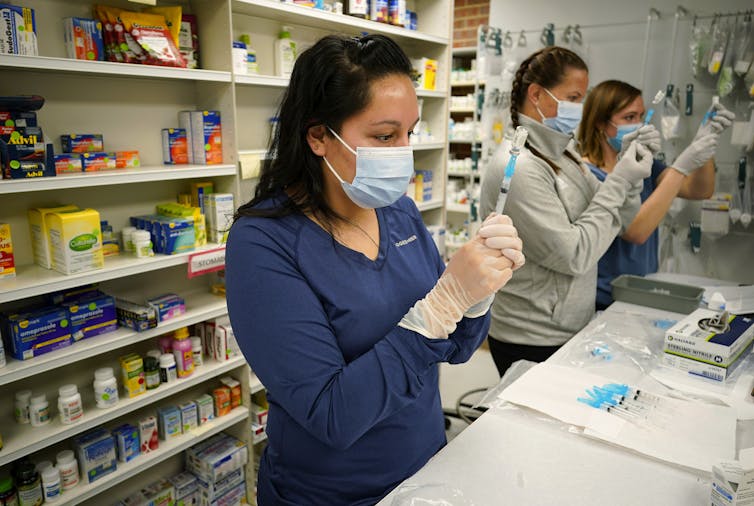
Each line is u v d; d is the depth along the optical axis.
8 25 1.40
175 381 1.94
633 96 2.18
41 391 1.82
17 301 1.69
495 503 0.89
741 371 1.40
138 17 1.73
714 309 1.77
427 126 2.99
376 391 0.82
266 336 0.84
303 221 0.94
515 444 1.07
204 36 1.93
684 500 0.91
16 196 1.67
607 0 3.38
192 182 2.09
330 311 0.92
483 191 1.81
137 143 1.93
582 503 0.90
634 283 2.14
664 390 1.29
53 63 1.44
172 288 2.13
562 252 1.63
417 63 2.76
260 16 2.21
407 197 1.20
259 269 0.86
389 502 0.92
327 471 0.99
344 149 0.90
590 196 1.87
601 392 1.24
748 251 3.04
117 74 1.71
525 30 3.68
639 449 1.03
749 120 2.89
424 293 1.04
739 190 3.01
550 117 1.75
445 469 0.98
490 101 3.70
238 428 2.28
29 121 1.52
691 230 3.16
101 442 1.78
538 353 1.85
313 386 0.82
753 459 0.85
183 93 2.03
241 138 2.27
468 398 3.17
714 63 2.93
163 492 2.11
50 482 1.65
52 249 1.64
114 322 1.78
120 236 1.94
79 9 1.70
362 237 1.01
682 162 2.03
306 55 0.90
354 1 2.32
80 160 1.67
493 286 0.83
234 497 2.26
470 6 5.14
